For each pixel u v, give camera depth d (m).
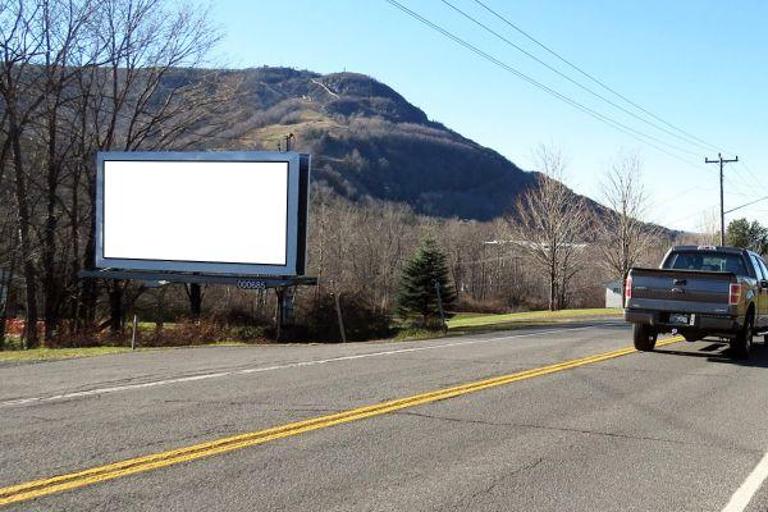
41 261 29.81
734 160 49.91
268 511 4.77
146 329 28.94
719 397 8.91
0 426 7.17
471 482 5.40
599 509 4.88
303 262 26.67
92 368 12.14
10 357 14.84
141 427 7.09
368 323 34.16
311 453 6.15
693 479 5.56
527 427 7.16
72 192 30.47
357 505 4.88
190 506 4.84
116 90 30.33
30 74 28.31
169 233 26.92
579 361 12.10
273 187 26.11
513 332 20.75
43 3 27.59
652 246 60.03
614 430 7.08
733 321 12.07
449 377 10.32
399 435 6.80
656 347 14.38
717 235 72.44
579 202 53.69
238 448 6.29
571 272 62.00
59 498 5.00
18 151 27.70
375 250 80.50
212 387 9.52
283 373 10.86
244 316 29.64
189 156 26.86
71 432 6.89
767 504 5.02
